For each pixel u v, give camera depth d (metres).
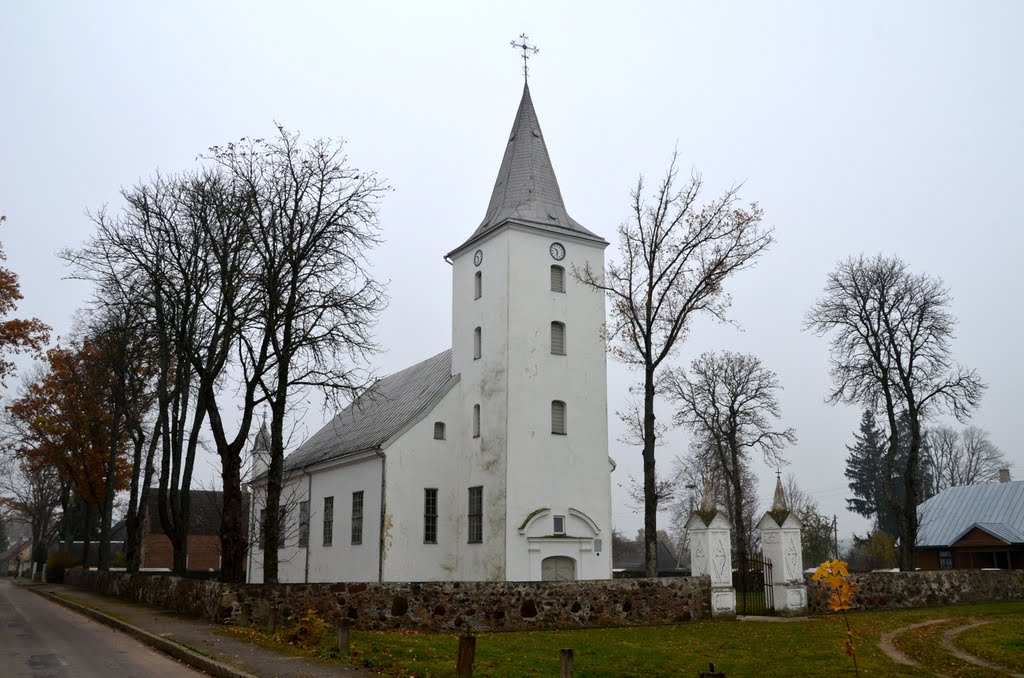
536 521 34.62
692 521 27.64
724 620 26.12
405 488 37.00
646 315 30.72
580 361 37.62
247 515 54.16
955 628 23.72
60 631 23.47
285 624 22.08
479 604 23.20
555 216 38.69
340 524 41.41
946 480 89.88
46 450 49.44
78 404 48.62
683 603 25.92
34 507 79.19
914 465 38.44
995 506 57.44
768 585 28.16
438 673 14.41
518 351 36.06
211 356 31.17
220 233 30.91
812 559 77.31
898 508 38.84
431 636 20.91
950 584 31.89
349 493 40.72
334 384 29.89
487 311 37.59
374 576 36.53
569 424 36.72
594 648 19.12
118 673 15.38
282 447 28.72
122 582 37.34
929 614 27.67
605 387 37.97
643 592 25.31
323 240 29.70
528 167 39.50
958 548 55.81
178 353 31.41
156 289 31.28
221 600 22.81
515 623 23.44
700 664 16.92
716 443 55.47
